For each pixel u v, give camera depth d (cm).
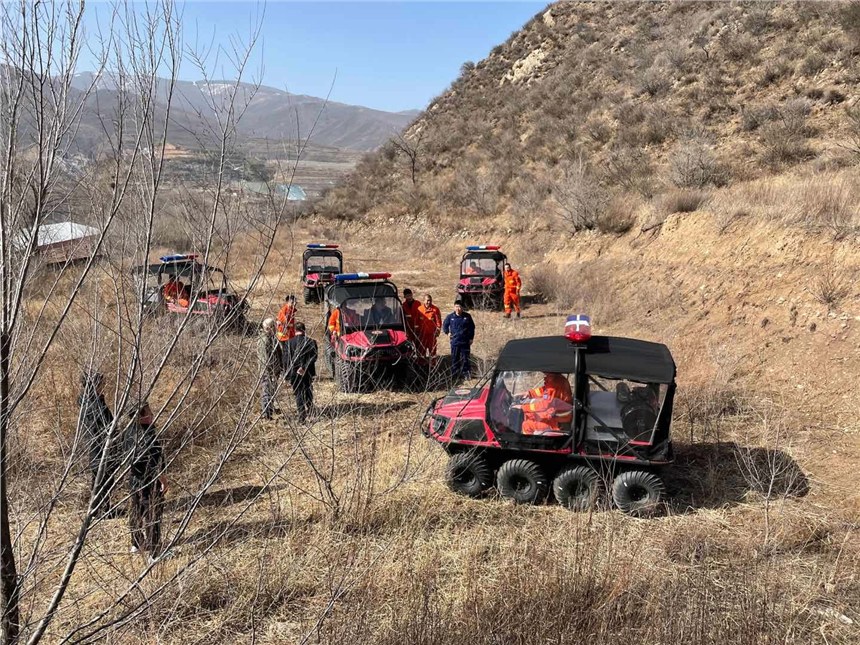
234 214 370
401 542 677
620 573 574
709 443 920
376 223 3900
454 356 1266
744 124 2466
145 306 355
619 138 2966
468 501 773
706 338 1362
